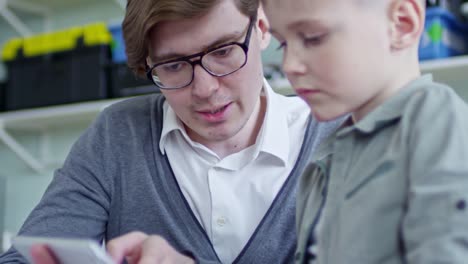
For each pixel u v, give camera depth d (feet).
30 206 9.02
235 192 3.69
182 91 3.34
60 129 8.90
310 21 1.84
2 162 9.29
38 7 9.00
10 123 8.54
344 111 1.93
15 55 8.42
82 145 4.00
